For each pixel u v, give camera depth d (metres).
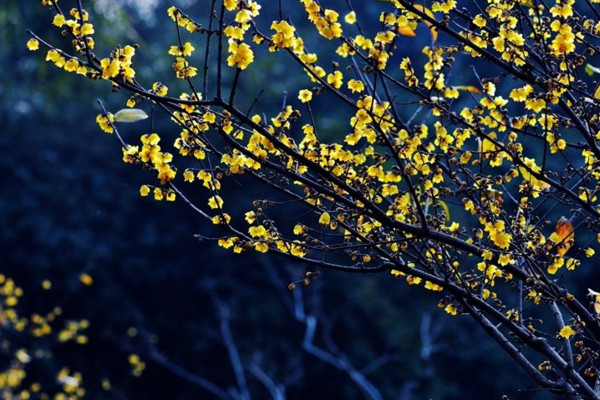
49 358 12.55
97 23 10.04
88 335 13.82
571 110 2.54
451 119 2.55
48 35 9.36
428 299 13.64
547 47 2.51
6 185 14.16
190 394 13.75
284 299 13.37
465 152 2.67
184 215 14.16
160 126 13.66
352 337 13.29
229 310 13.30
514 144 2.67
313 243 2.50
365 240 2.49
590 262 10.42
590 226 2.66
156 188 2.45
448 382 13.40
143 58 15.12
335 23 2.42
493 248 2.64
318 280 12.93
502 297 10.22
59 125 15.42
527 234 2.64
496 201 2.71
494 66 9.93
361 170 2.59
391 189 2.58
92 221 14.29
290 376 13.02
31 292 13.80
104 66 2.23
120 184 14.48
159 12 20.62
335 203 2.58
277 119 2.49
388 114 2.57
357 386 13.04
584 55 2.70
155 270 14.05
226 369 13.50
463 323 13.45
